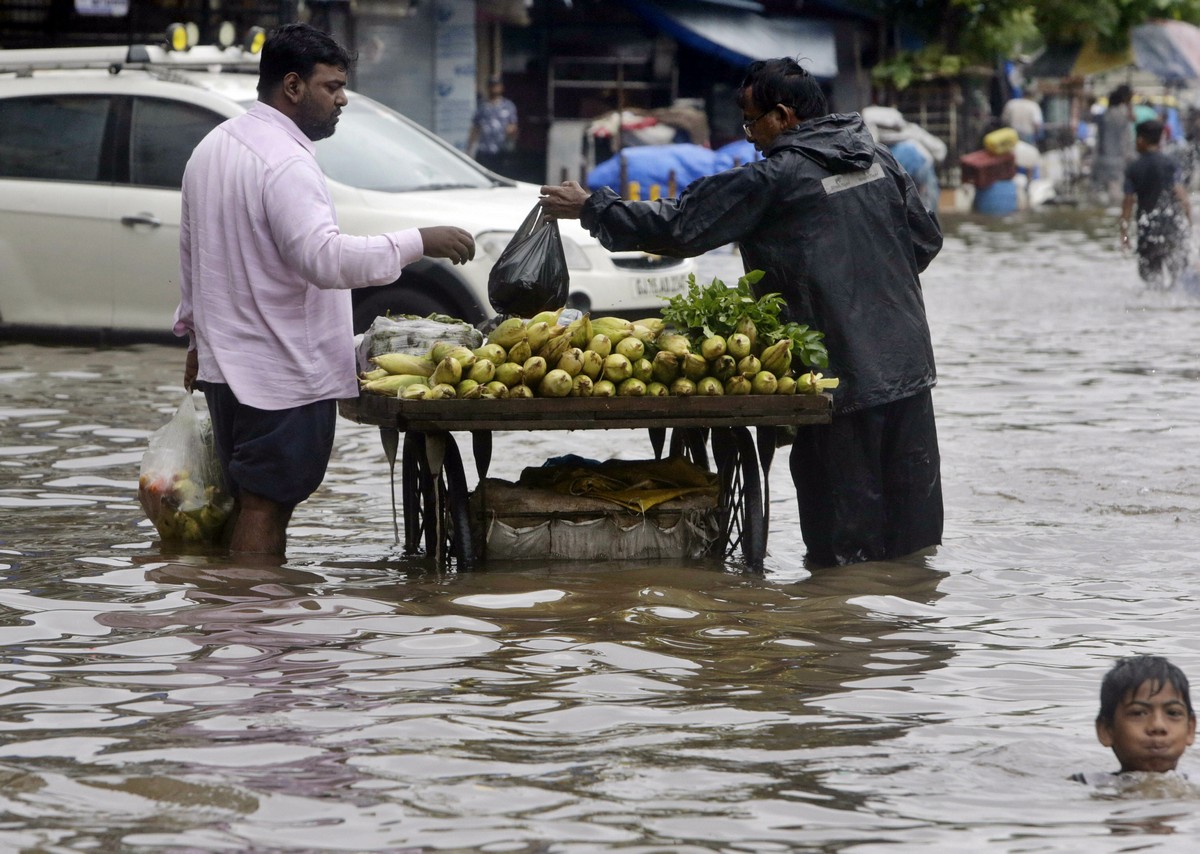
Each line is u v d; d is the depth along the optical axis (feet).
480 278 63.82
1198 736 23.25
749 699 24.98
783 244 34.88
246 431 34.19
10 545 35.94
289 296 33.78
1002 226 173.27
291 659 26.89
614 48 173.58
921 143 184.55
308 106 33.94
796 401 33.86
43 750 22.22
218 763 21.72
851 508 35.55
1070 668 26.96
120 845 18.92
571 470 36.81
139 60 71.00
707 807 20.27
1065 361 71.26
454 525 34.50
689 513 36.04
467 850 18.83
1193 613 30.83
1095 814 20.10
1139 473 45.62
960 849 18.95
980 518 40.09
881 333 35.12
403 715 23.85
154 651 27.30
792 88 35.24
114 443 49.21
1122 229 105.29
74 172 69.82
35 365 65.36
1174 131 249.75
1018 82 253.24
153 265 68.54
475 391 33.30
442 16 148.25
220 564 34.04
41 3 115.03
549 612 30.30
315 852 18.75
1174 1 226.17
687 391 33.60
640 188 136.46
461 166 70.95
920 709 24.54
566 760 21.98
